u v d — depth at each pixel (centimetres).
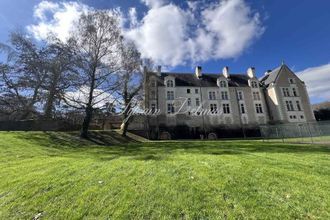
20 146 1256
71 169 682
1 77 2367
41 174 627
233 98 4469
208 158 841
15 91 2434
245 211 384
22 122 2227
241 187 489
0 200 471
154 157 909
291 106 4491
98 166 728
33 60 2358
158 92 4091
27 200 466
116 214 397
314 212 371
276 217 361
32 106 2453
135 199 448
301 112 4497
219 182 523
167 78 4250
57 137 1839
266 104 4728
